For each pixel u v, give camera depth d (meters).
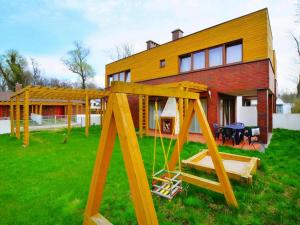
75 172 4.36
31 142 8.65
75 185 3.61
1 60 30.16
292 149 6.28
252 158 4.51
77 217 2.56
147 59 12.63
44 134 11.42
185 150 6.39
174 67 10.98
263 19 7.67
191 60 10.20
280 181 3.74
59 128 14.91
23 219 2.52
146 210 1.69
